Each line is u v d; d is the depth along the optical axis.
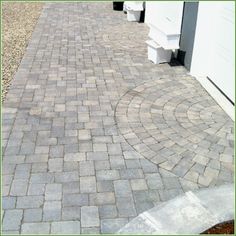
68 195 4.43
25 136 5.66
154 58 8.86
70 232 3.89
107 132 5.83
